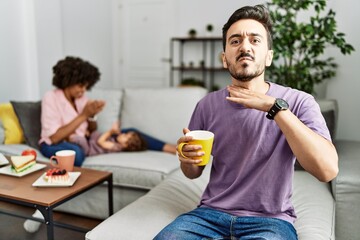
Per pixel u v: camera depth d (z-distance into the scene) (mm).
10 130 2340
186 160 1064
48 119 2186
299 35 2307
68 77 2184
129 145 2287
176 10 5152
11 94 3188
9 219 2074
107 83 5324
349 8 2455
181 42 5242
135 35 5461
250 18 1099
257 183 1095
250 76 1083
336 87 2615
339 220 1581
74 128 2129
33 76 3398
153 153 2293
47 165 1801
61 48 3846
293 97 1107
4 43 3072
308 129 951
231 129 1152
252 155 1109
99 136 2410
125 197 2041
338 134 2658
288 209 1127
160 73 5426
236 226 1082
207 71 5203
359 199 1530
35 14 3377
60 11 3789
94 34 4812
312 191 1572
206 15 4977
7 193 1412
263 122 1106
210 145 1062
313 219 1276
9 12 3104
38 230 1937
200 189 1615
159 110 2471
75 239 1845
